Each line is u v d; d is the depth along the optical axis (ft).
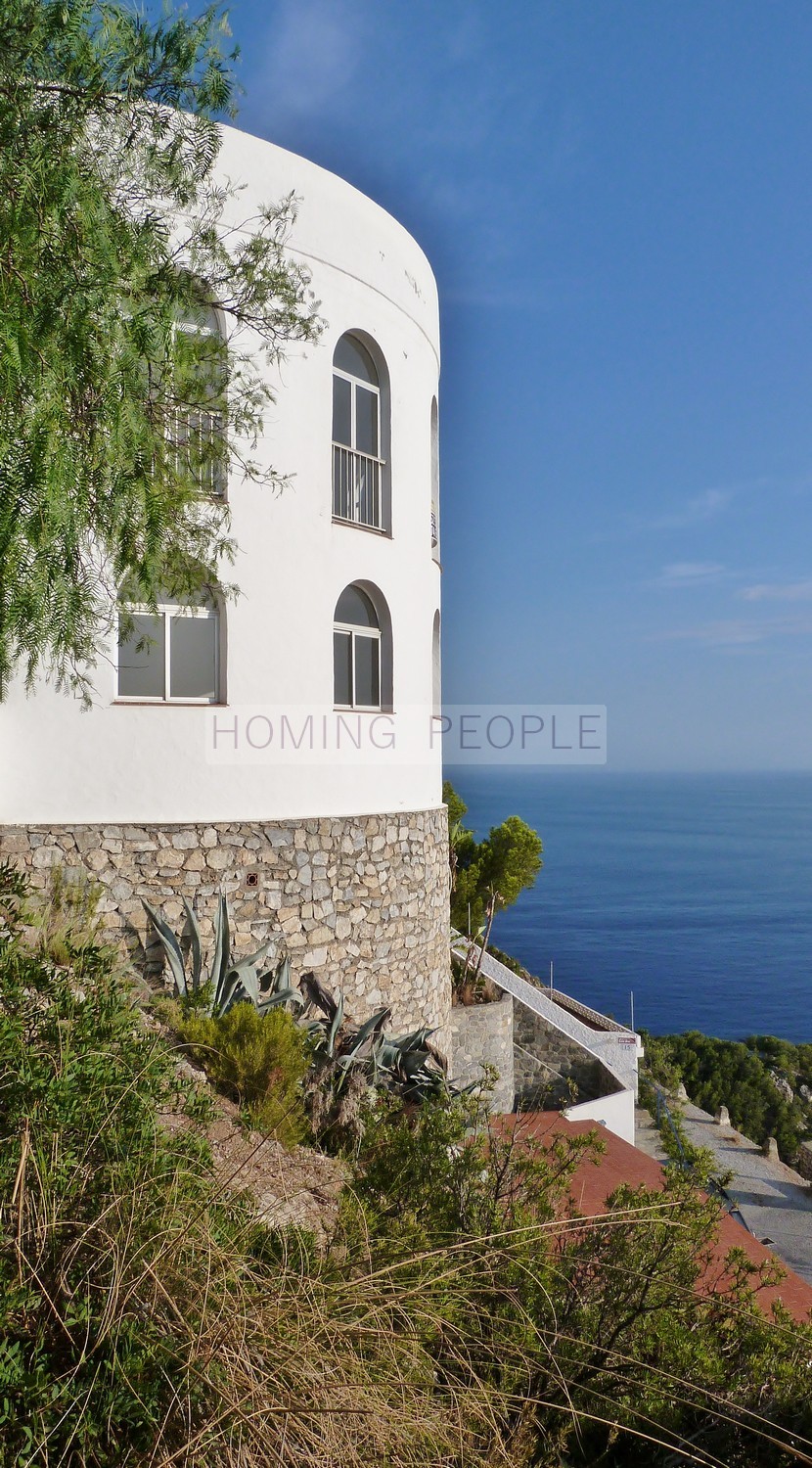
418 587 47.70
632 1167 35.55
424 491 48.83
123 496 18.04
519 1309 11.94
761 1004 381.40
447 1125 16.63
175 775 36.63
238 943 37.55
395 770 45.47
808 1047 212.23
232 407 26.16
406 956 45.57
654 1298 13.52
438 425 55.67
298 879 39.60
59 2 16.67
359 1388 9.20
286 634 39.70
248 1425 8.84
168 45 18.90
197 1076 26.94
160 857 35.88
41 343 15.57
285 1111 24.84
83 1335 9.23
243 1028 29.91
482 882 88.07
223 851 37.40
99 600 20.35
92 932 31.45
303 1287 10.43
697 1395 12.30
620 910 638.12
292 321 27.45
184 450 23.59
